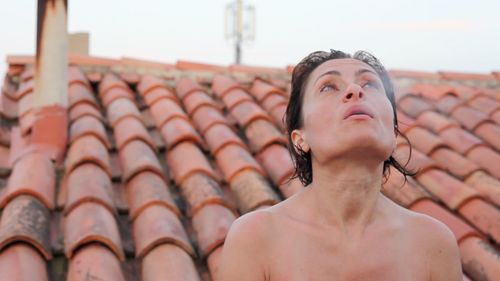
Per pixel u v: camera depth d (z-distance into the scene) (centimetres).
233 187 354
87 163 346
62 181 340
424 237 169
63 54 378
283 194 349
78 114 414
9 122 427
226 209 322
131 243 293
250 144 418
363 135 154
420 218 173
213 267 275
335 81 170
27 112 425
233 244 168
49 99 371
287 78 558
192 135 396
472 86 599
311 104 170
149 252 278
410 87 569
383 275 160
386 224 167
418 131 453
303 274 160
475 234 319
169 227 288
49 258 269
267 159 389
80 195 305
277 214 171
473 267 301
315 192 169
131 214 312
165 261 268
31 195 307
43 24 375
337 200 164
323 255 162
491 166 415
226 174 363
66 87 379
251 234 167
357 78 170
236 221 173
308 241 164
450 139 453
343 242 163
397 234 167
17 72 516
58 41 376
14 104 460
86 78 504
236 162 369
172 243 282
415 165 391
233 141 396
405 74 583
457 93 561
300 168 190
